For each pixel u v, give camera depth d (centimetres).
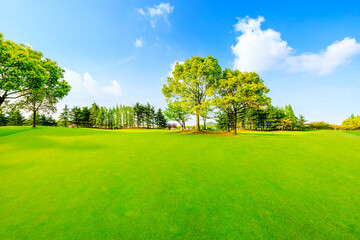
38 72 1883
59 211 469
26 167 876
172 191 592
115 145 1535
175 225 402
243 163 941
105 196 557
